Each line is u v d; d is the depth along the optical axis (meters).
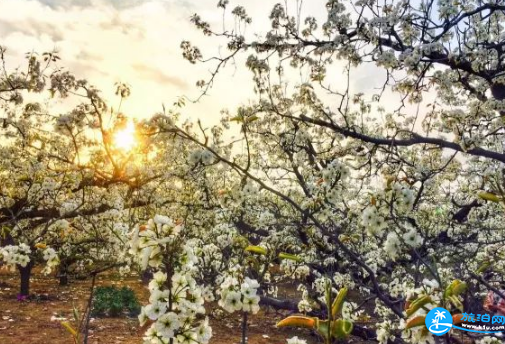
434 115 6.62
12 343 8.00
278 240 7.57
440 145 6.54
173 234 2.35
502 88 7.20
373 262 7.30
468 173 8.53
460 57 5.90
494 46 6.22
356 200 7.07
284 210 8.28
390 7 6.19
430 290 2.47
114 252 6.90
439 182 9.04
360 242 7.42
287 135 6.74
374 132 9.03
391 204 3.12
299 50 6.62
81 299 12.01
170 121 3.54
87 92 4.71
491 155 6.29
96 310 10.21
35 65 5.20
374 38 5.82
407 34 6.43
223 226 7.14
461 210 9.39
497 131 6.77
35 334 8.59
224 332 9.05
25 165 7.65
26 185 7.60
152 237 2.32
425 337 2.25
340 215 6.96
